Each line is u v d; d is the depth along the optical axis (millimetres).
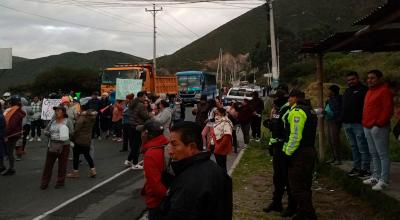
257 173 11641
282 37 100250
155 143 5289
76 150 11078
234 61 171750
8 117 11547
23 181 10680
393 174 9477
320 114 11672
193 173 2988
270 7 29234
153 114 13133
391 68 34844
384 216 7273
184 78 42688
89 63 194500
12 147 11531
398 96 8742
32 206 8312
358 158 9508
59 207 8250
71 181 10703
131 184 10352
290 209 7582
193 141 3350
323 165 10922
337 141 10844
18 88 72750
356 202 8359
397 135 8242
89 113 11047
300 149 6844
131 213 7887
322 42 10016
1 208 8141
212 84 49562
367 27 7438
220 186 2998
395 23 6688
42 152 15633
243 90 33188
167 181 4621
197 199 2896
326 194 9141
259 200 8789
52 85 75938
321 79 11812
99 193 9430
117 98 19047
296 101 7023
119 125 18750
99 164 13148
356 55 46750
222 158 9188
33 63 189125
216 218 2945
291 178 6918
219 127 9203
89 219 7496
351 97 9266
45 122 19594
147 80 27391
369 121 8117
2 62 19984
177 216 2891
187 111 37250
